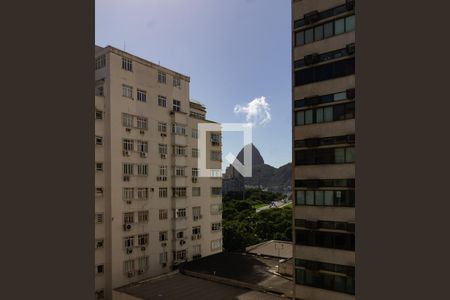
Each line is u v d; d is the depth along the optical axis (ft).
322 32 68.44
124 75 106.01
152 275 110.11
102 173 100.99
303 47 71.00
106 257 99.76
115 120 102.68
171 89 121.90
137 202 107.24
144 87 112.16
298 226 69.77
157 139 115.34
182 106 125.90
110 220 99.55
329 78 67.31
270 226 208.03
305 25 70.69
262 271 101.86
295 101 71.87
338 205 64.95
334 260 64.54
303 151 70.28
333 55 66.85
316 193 67.97
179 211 120.37
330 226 65.62
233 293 85.56
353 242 62.59
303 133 70.38
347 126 64.64
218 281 95.76
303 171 69.97
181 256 119.85
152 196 112.16
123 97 105.29
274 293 84.89
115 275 99.50
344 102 65.16
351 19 64.85
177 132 121.19
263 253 124.98
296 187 70.79
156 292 87.30
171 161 120.26
